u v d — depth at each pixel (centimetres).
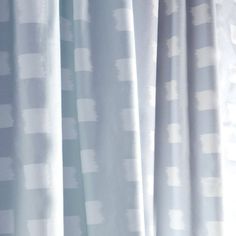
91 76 88
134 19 101
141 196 84
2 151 78
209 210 101
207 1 111
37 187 72
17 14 78
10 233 76
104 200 84
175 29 106
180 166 102
